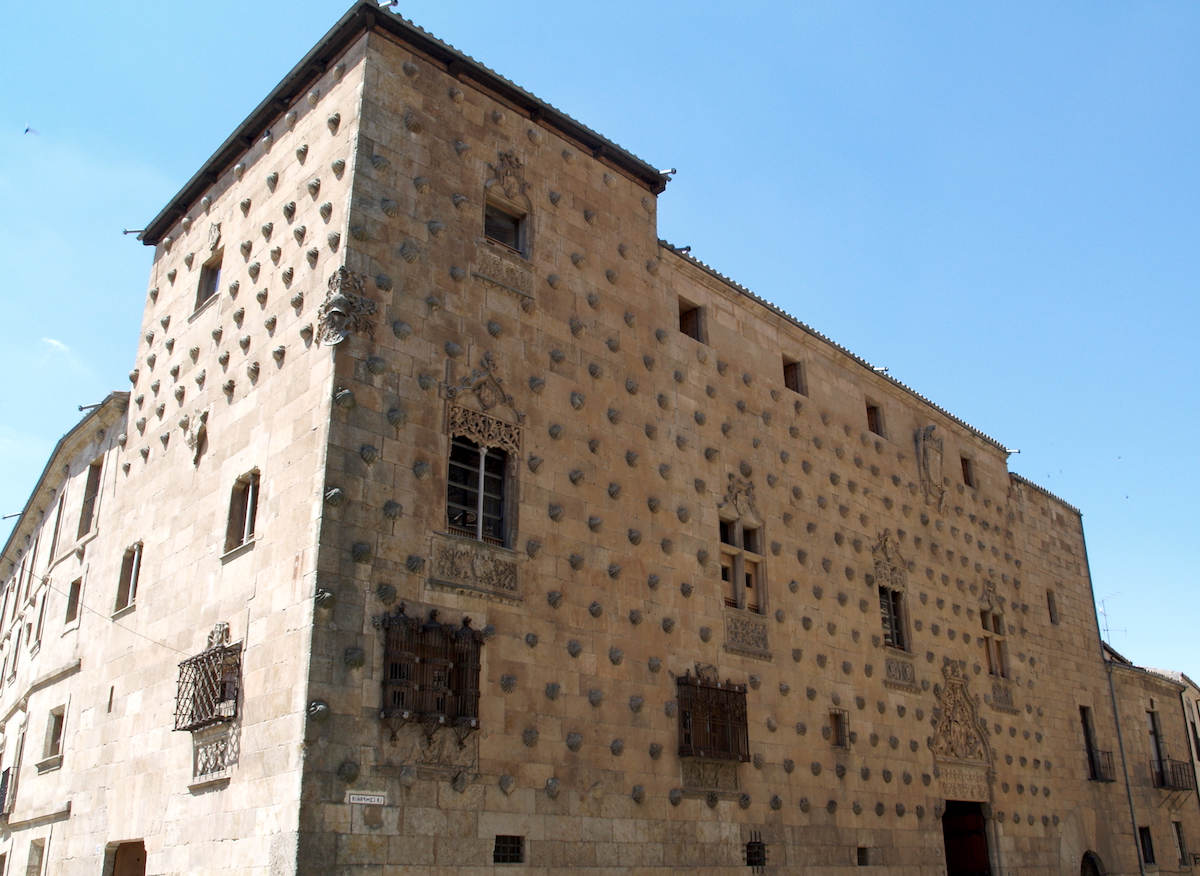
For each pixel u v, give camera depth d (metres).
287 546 18.52
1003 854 32.56
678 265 27.64
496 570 20.14
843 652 28.77
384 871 16.75
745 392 28.70
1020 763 35.38
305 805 16.16
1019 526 41.09
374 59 21.69
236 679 18.67
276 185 23.47
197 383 24.27
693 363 27.06
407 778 17.41
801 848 24.98
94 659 25.67
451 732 18.38
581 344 23.84
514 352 22.16
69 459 33.62
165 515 23.91
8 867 27.55
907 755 29.73
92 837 22.77
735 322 29.28
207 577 21.00
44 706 28.53
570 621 21.25
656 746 22.14
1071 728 39.75
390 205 20.78
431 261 21.19
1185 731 49.41
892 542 32.56
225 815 17.81
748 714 24.89
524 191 23.77
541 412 22.27
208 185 26.86
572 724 20.56
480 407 20.98
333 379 18.81
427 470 19.55
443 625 18.61
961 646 34.28
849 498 31.39
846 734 27.66
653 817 21.55
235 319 23.31
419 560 18.83
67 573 30.17
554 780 19.75
